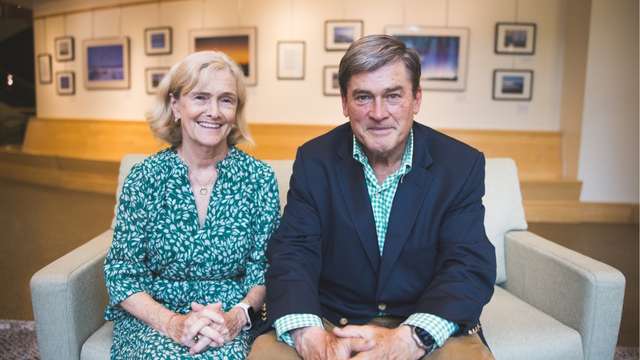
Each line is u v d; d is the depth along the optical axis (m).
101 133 7.26
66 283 1.43
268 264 1.54
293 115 6.42
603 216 5.46
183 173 1.48
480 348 1.20
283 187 1.88
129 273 1.44
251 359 1.25
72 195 6.63
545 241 1.82
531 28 5.83
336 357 1.16
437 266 1.37
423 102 6.09
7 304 2.85
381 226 1.42
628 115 5.39
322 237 1.45
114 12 7.14
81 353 1.46
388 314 1.41
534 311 1.67
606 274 1.47
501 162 2.07
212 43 6.56
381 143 1.28
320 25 6.20
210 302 1.49
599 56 5.33
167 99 1.49
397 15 6.00
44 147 7.78
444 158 1.42
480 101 6.04
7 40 8.22
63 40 7.61
